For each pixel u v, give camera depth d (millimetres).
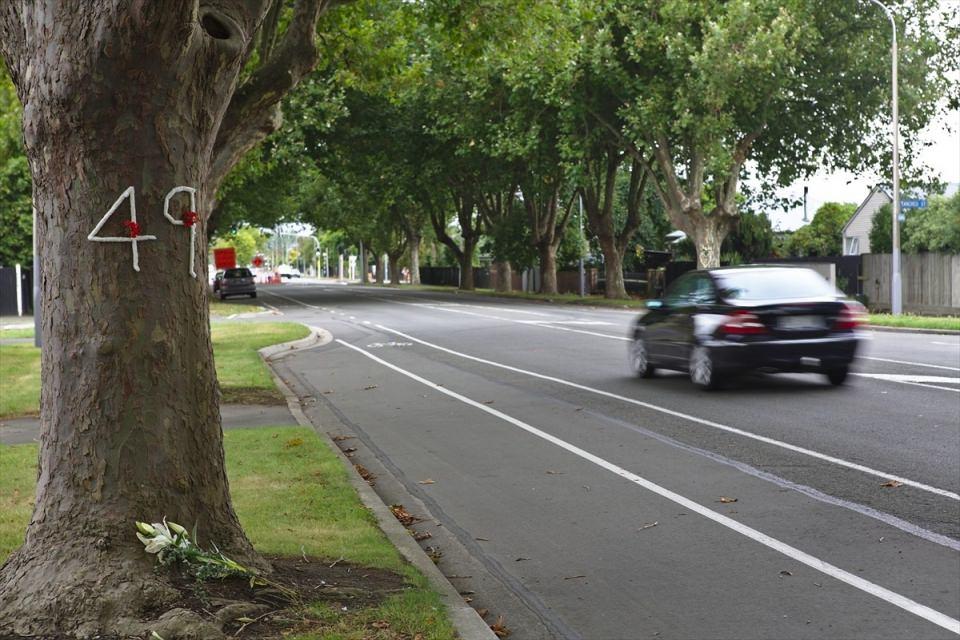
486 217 60594
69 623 4504
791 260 39438
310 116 38312
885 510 7652
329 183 59938
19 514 7484
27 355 21297
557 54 22172
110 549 4699
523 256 55688
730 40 33906
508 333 26719
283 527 7059
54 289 4859
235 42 5223
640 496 8414
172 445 4938
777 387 14484
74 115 4750
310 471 9203
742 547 6855
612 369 17688
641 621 5535
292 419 12773
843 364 13922
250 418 12875
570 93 38625
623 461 9820
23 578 4680
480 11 19344
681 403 13273
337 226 81562
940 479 8547
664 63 37062
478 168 52281
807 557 6578
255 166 31875
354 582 5625
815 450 9914
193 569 4797
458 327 29844
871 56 37312
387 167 52125
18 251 46875
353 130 48531
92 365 4797
